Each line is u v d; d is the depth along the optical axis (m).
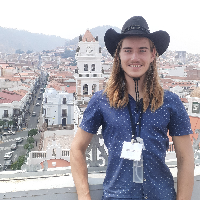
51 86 79.44
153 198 2.94
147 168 2.89
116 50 3.24
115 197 2.99
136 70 2.99
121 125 2.95
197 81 102.00
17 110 69.75
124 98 2.98
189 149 3.09
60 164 25.23
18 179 3.95
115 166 3.02
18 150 52.62
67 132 46.44
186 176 3.04
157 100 2.92
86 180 3.17
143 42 3.02
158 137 2.92
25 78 118.12
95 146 4.11
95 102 3.13
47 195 3.66
